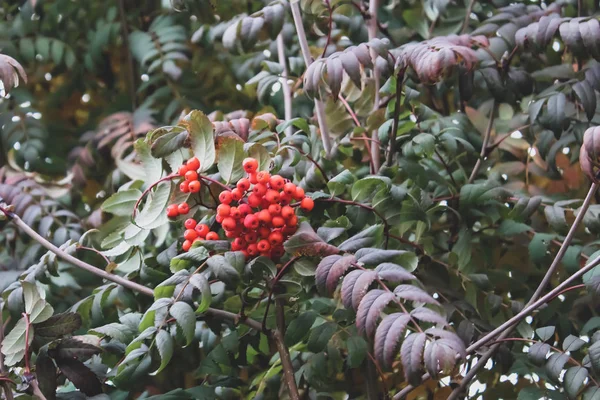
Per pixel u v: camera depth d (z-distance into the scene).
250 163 1.16
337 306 1.45
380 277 1.06
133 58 2.12
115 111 2.10
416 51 1.34
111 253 1.33
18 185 1.83
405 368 0.94
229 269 1.13
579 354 1.45
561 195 1.70
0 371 1.22
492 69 1.59
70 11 2.11
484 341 1.23
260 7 1.92
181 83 2.05
